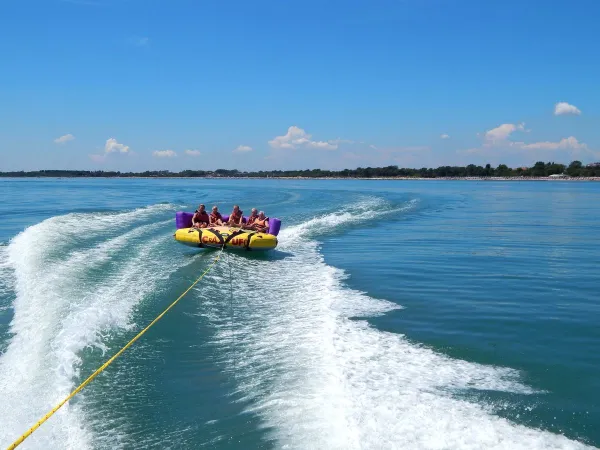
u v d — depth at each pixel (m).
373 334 5.92
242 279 8.77
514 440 3.73
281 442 3.64
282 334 5.88
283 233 14.40
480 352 5.46
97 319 6.03
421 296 7.75
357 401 4.20
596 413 4.20
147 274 8.56
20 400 4.12
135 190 39.53
